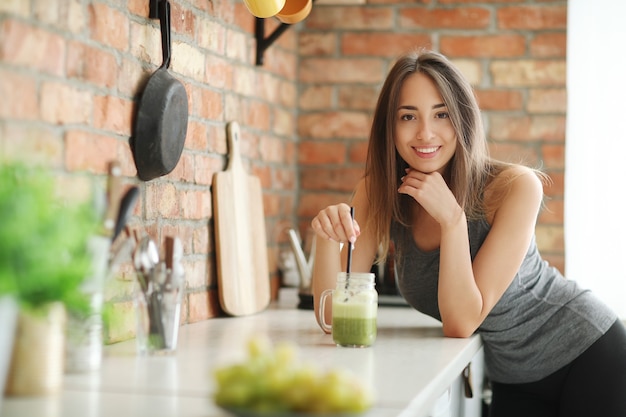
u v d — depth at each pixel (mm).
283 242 2992
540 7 2998
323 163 3117
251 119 2668
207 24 2270
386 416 1117
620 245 2945
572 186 2979
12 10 1365
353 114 3100
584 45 2979
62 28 1521
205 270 2283
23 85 1397
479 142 2088
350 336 1764
